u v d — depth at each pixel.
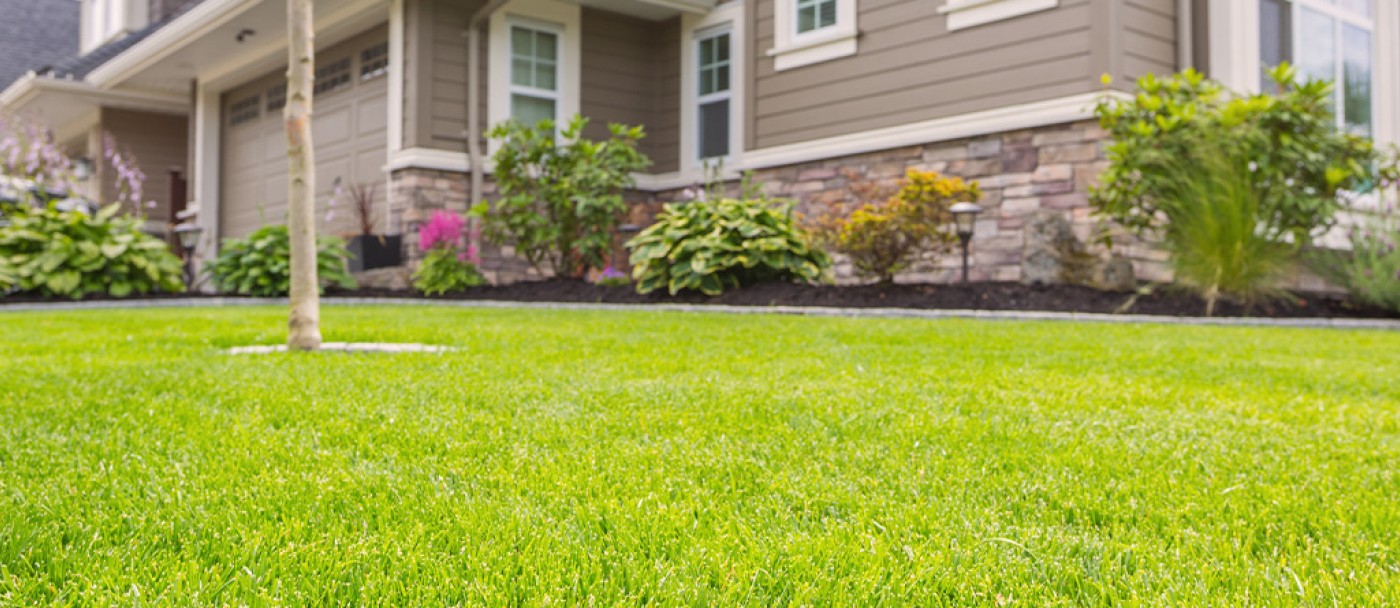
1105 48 6.98
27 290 8.24
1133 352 3.99
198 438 2.02
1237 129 6.30
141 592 1.09
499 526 1.38
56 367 3.26
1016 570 1.23
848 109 8.55
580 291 8.22
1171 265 6.42
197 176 12.57
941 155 7.94
